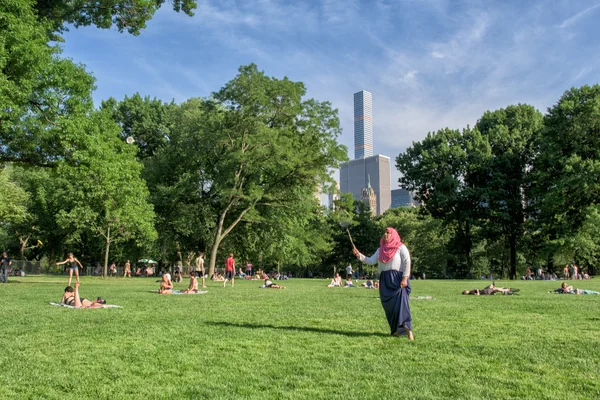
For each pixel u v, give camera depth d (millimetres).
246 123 39094
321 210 45938
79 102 22750
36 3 21609
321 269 83000
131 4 25078
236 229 47406
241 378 4930
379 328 8430
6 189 41906
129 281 32812
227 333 7699
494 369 5305
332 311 11352
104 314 10367
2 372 5125
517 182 54125
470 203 56562
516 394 4355
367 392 4414
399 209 87875
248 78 38938
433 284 32500
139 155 54250
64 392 4449
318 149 41625
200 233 45875
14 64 19453
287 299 15688
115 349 6344
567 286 20625
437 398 4227
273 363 5590
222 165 39625
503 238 63875
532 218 55969
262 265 75625
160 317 9859
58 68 21922
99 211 39031
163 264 53625
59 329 8031
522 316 10367
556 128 46219
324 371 5203
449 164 57719
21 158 23812
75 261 20656
